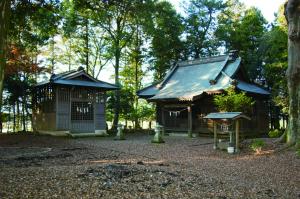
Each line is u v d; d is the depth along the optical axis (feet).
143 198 19.04
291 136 44.42
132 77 121.60
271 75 92.79
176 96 74.33
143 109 106.52
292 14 44.75
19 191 18.30
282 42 84.89
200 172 29.78
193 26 118.73
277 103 84.53
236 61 81.66
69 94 75.00
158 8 94.22
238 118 46.26
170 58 119.14
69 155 41.45
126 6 59.62
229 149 45.78
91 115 78.69
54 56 106.93
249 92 73.46
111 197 18.70
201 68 86.94
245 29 116.98
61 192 18.75
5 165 32.96
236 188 23.70
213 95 73.36
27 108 81.61
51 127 74.23
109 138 71.77
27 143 55.42
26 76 78.54
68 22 87.56
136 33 110.22
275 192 23.66
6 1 13.99
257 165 35.24
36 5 49.88
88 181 21.53
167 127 83.25
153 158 39.93
